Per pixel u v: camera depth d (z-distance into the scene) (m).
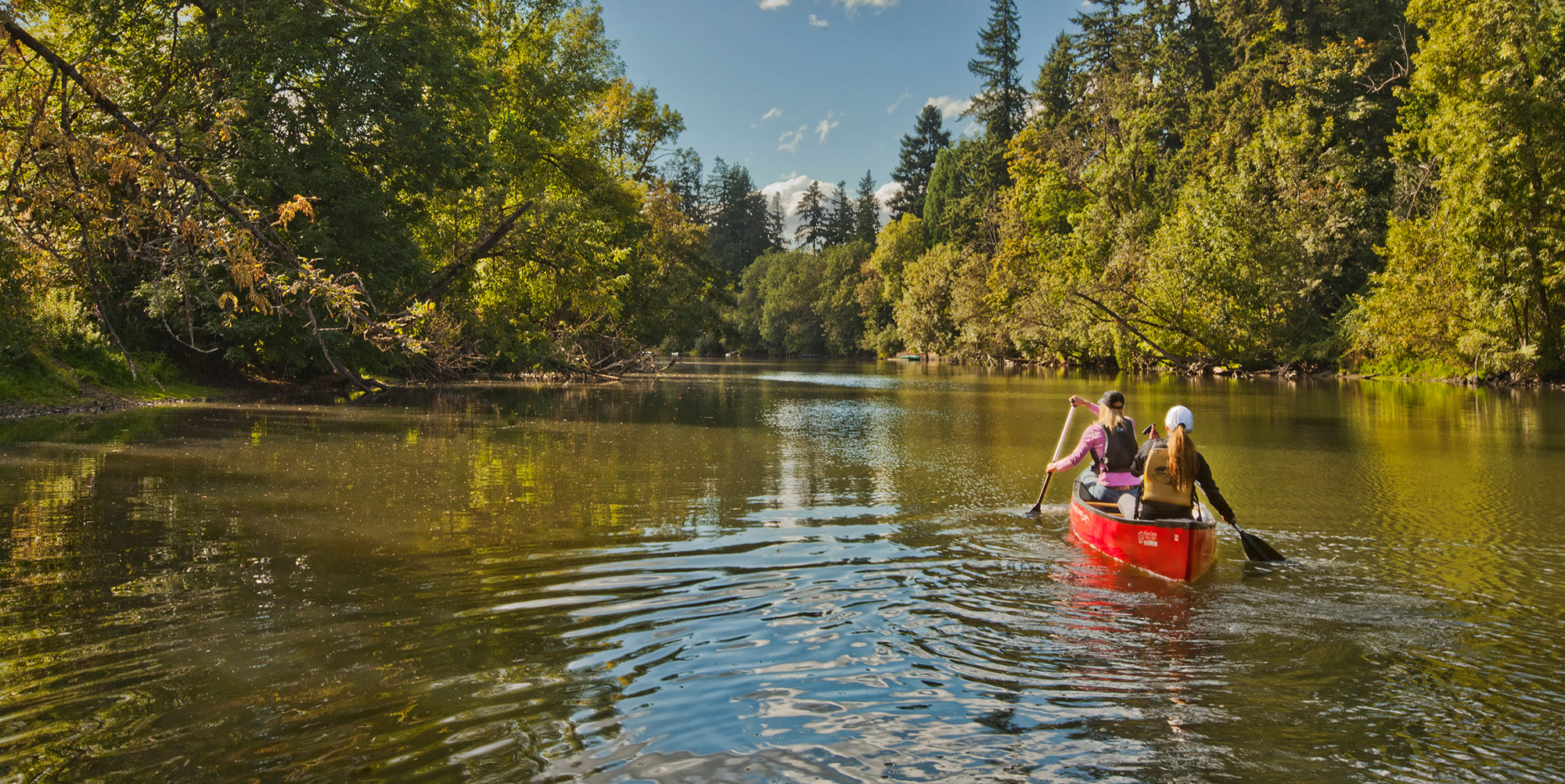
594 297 35.56
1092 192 51.72
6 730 3.40
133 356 19.86
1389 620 4.97
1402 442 14.06
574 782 3.04
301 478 9.66
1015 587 5.61
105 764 3.14
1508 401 22.89
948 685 3.96
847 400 24.19
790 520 7.67
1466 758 3.32
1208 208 39.12
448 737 3.38
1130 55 56.09
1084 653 4.39
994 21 71.94
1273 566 6.26
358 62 21.20
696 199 92.88
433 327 28.27
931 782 3.07
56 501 8.15
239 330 18.91
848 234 108.31
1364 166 40.59
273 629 4.62
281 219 9.16
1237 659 4.33
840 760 3.23
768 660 4.25
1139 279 43.19
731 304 49.19
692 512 7.98
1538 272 27.80
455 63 24.73
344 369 21.34
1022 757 3.28
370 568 5.91
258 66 18.58
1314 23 46.47
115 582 5.50
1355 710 3.75
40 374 17.23
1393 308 32.09
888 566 6.08
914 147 91.19
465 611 4.98
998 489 9.44
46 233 9.26
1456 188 29.19
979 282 61.41
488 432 14.69
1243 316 38.00
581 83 35.91
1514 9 28.17
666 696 3.80
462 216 29.22
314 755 3.21
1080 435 15.03
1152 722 3.59
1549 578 5.94
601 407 20.55
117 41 18.12
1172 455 6.41
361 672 4.03
